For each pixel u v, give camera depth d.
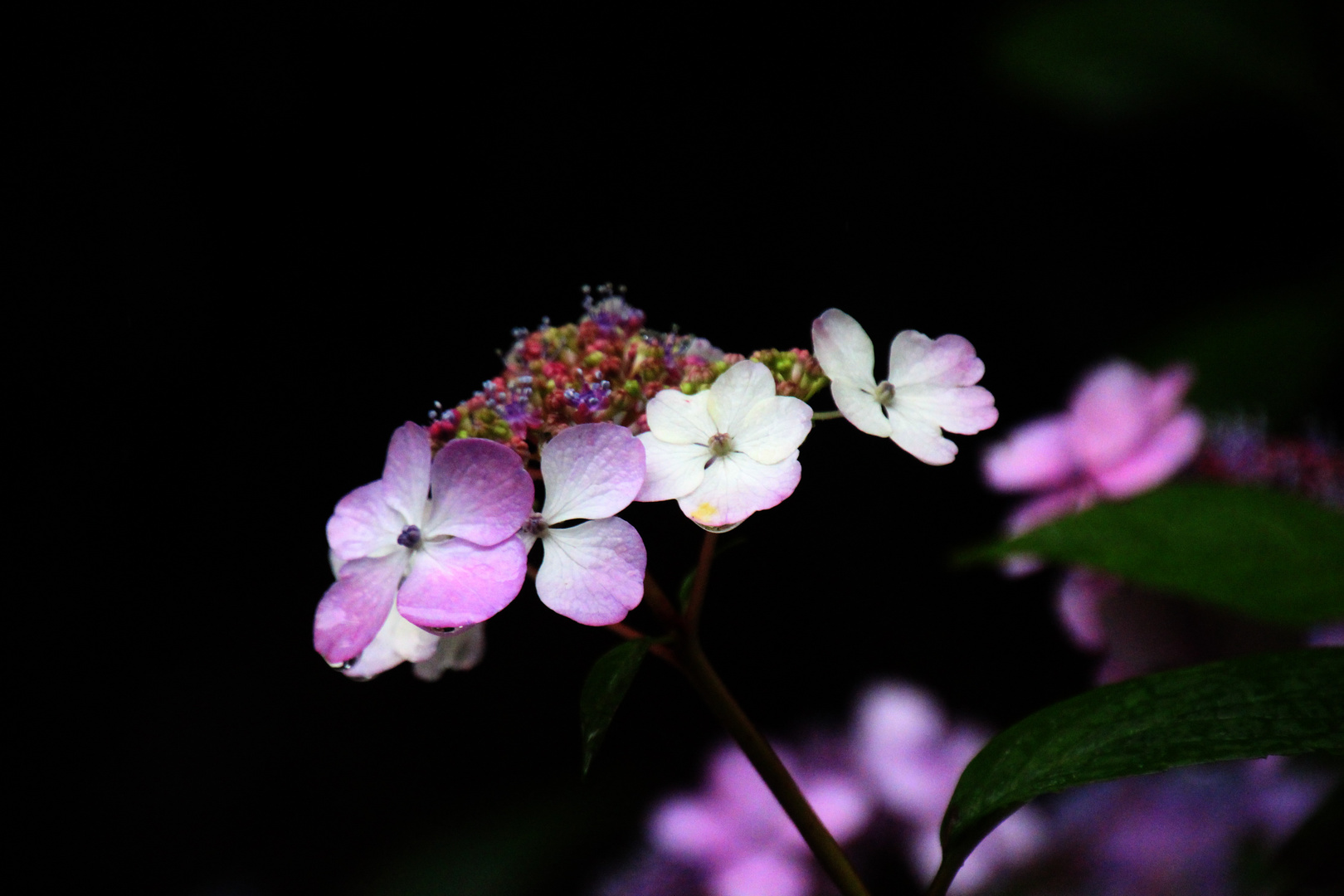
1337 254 1.16
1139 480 0.76
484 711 1.75
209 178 1.76
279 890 1.67
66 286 1.72
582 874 1.30
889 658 1.67
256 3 1.72
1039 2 1.35
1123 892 0.80
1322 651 0.67
